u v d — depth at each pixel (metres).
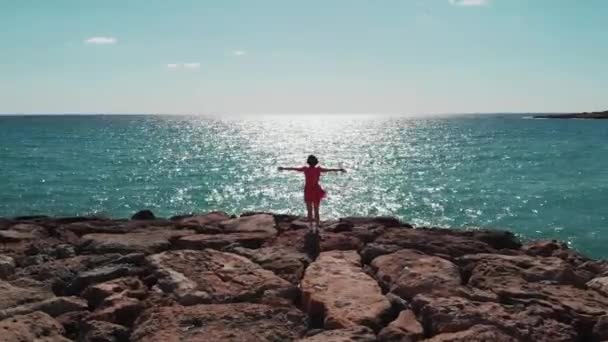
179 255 8.38
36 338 5.46
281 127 170.50
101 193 30.72
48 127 136.75
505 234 12.08
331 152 63.47
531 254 11.02
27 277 7.78
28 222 13.58
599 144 72.12
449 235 11.66
